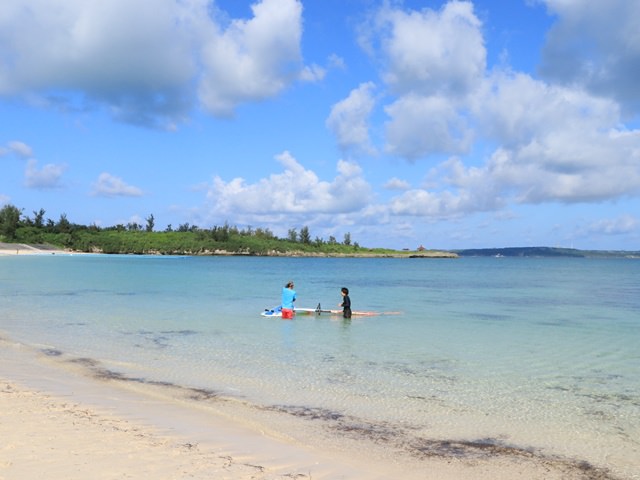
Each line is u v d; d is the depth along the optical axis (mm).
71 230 172125
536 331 23375
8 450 7371
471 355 17422
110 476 6629
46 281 50094
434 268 125000
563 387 13273
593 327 24953
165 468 7078
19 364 14648
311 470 7574
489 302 38719
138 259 130625
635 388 13227
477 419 10594
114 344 18391
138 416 9867
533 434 9750
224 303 33281
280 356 16766
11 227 155125
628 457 8688
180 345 18453
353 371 14742
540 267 151250
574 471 8078
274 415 10555
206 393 12156
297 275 75688
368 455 8461
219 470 7180
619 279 79688
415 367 15430
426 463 8227
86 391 11797
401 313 30172
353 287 54156
